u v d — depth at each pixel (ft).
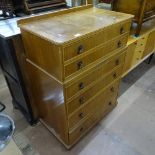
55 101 3.66
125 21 3.67
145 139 4.76
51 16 3.70
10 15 4.40
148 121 5.27
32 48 3.34
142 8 5.14
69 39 2.71
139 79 7.09
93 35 3.08
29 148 4.54
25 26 3.24
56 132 4.61
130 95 6.25
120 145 4.59
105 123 5.17
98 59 3.57
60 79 3.06
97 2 6.21
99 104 4.63
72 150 4.46
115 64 4.25
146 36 6.17
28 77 4.16
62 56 2.75
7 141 2.56
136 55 6.26
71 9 3.98
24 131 4.98
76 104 3.67
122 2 5.56
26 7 4.37
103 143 4.63
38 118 5.14
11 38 3.38
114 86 4.86
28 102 4.58
